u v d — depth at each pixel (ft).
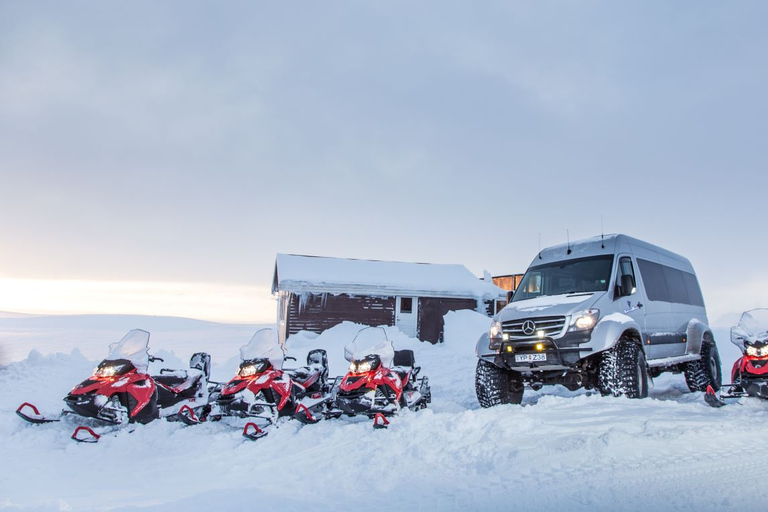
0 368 30.55
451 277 83.25
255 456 17.51
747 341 22.61
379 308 75.92
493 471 14.24
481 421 18.56
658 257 32.17
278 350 22.63
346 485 14.10
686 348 31.94
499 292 81.20
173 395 24.43
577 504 11.67
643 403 21.42
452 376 42.78
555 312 24.85
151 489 14.58
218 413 21.72
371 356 22.24
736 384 23.75
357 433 19.12
